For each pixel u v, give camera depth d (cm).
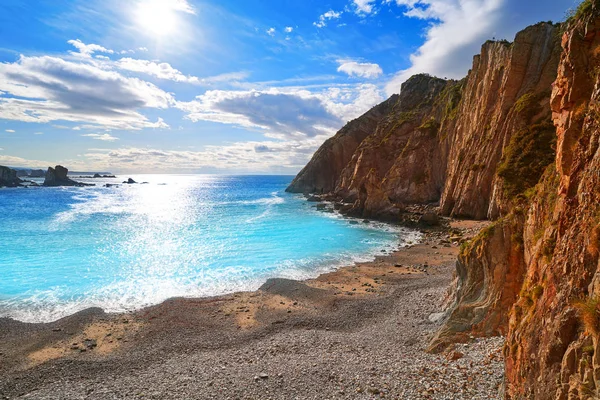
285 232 5788
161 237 5403
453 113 8269
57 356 1977
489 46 6969
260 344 2009
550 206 1148
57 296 2933
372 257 4184
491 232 1731
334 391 1357
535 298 910
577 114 883
